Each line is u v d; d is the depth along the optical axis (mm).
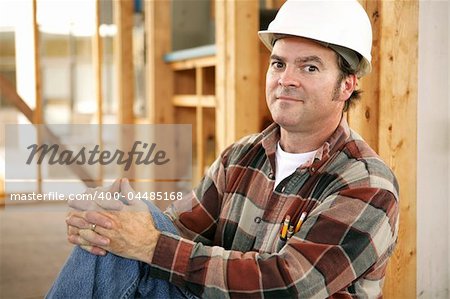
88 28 4238
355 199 1065
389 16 1600
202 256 1066
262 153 1293
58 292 1113
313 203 1140
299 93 1113
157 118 3590
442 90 1733
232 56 2346
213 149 3289
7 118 5637
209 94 3316
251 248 1208
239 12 2322
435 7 1692
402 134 1640
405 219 1667
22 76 4281
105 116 5176
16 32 4270
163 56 3574
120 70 3799
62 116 5727
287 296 1023
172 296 1150
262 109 2467
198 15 3881
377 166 1123
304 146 1208
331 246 1034
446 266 1805
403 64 1624
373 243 1052
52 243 3242
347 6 1123
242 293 1033
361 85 1651
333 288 1032
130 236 1065
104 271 1109
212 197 1358
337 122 1190
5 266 2814
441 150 1759
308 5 1111
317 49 1096
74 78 5660
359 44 1117
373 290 1119
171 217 1386
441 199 1773
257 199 1239
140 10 4113
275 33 1142
